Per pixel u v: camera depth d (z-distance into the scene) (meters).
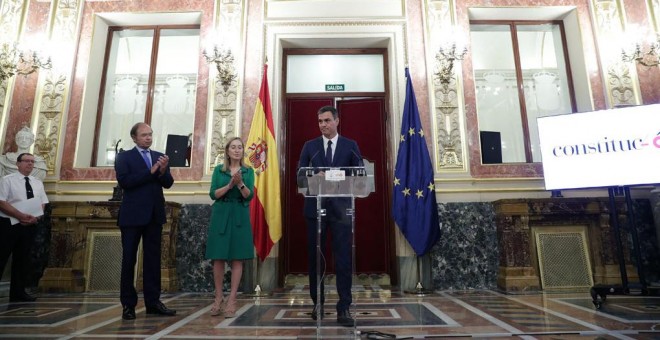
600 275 4.13
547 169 3.82
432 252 4.49
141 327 2.51
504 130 5.29
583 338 2.14
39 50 5.03
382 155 5.23
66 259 4.18
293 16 5.22
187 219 4.61
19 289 3.65
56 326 2.55
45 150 4.82
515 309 3.10
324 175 2.25
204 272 4.47
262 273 4.49
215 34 5.16
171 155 4.98
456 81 4.99
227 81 4.98
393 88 5.09
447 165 4.75
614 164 3.47
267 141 4.69
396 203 4.57
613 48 5.02
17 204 3.78
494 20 5.46
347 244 2.53
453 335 2.23
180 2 5.29
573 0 5.24
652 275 4.33
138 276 4.22
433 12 5.19
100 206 4.25
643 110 3.43
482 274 4.45
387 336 2.19
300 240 5.07
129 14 5.29
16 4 5.17
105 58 5.44
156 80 5.49
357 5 5.24
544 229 4.32
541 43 5.53
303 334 2.28
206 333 2.33
